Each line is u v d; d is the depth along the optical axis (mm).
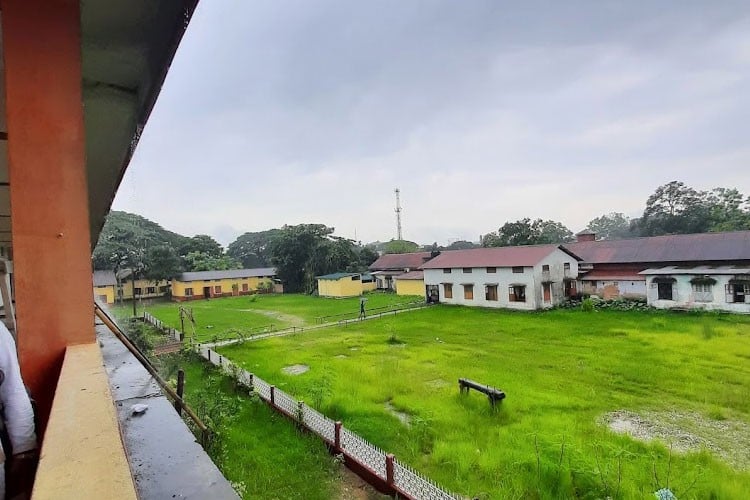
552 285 26781
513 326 20625
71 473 698
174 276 45312
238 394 11414
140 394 1784
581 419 9102
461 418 9180
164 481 1104
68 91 1735
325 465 7496
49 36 1720
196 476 1145
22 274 1596
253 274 50469
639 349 14828
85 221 1715
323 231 48750
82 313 1678
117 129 3480
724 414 9406
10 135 1635
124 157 4035
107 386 1141
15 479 1398
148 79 2785
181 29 2234
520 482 6527
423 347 16734
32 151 1650
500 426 8789
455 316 24906
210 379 12438
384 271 46219
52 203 1662
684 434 8523
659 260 26078
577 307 25688
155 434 1391
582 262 29656
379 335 19656
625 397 10453
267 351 16953
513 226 45344
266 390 10789
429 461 7410
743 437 8375
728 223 40938
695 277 22531
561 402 10047
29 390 1570
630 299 26422
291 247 48219
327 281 40594
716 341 15500
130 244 42688
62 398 1042
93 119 3264
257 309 33531
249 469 7266
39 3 1714
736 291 21359
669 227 48250
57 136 1694
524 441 7891
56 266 1646
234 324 25359
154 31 2332
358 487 6977
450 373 12852
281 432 8945
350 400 10219
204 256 57062
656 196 50344
